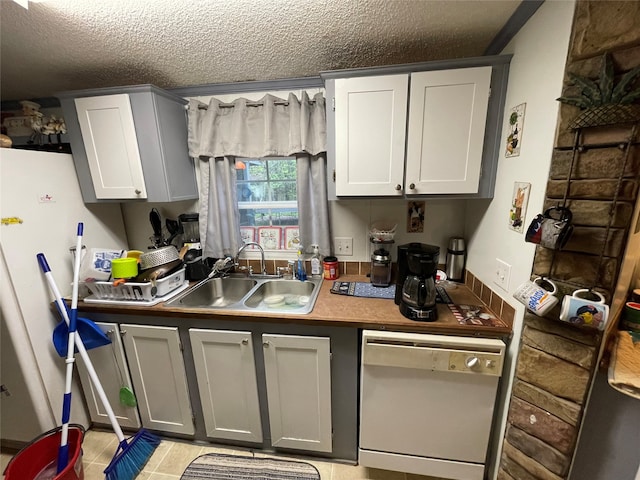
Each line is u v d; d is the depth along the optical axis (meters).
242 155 1.76
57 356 1.61
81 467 1.38
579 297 0.90
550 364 1.00
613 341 0.99
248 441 1.58
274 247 1.97
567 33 0.87
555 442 1.02
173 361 1.51
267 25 1.18
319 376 1.39
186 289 1.72
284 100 1.69
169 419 1.63
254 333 1.41
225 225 1.90
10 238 1.39
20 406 1.55
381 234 1.71
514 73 1.19
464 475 1.34
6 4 1.01
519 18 1.12
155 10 1.07
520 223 1.11
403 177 1.40
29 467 1.40
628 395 0.87
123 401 1.61
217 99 1.75
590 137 0.84
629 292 1.08
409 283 1.29
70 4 1.03
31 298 1.48
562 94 0.88
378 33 1.26
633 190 0.80
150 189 1.63
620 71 0.77
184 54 1.40
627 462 0.95
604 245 0.85
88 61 1.45
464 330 1.21
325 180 1.74
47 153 1.52
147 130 1.55
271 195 1.91
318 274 1.87
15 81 1.67
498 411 1.30
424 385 1.26
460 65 1.24
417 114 1.30
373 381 1.30
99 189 1.66
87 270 1.56
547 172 0.95
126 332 1.52
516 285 1.13
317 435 1.48
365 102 1.33
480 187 1.35
